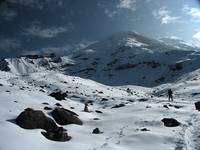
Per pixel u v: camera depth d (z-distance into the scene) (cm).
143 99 4550
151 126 2402
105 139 2080
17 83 5872
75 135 2114
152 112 3008
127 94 7369
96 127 2456
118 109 3362
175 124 2434
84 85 7462
